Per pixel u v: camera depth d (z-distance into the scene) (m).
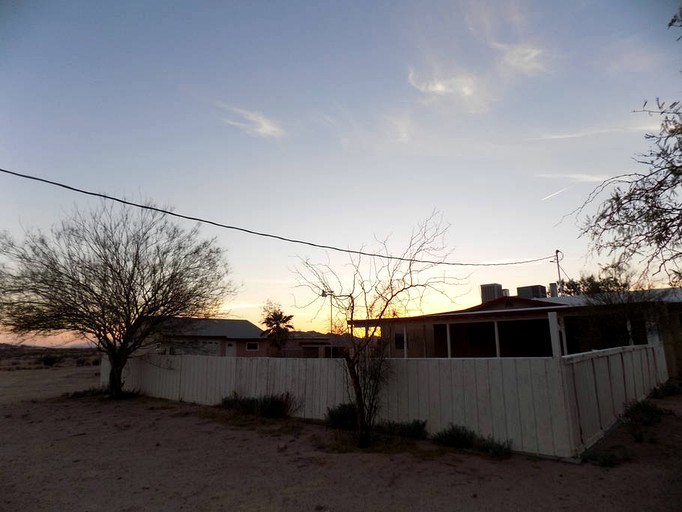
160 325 17.06
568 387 7.10
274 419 10.79
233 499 5.55
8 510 5.29
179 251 16.67
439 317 20.36
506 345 23.30
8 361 53.38
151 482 6.25
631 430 8.57
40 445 8.66
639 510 4.89
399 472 6.48
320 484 6.05
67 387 21.31
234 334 40.28
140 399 15.30
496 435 7.61
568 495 5.41
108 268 15.43
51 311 14.92
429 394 8.58
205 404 13.63
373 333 9.12
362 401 8.31
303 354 40.66
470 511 5.02
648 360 13.98
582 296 22.86
